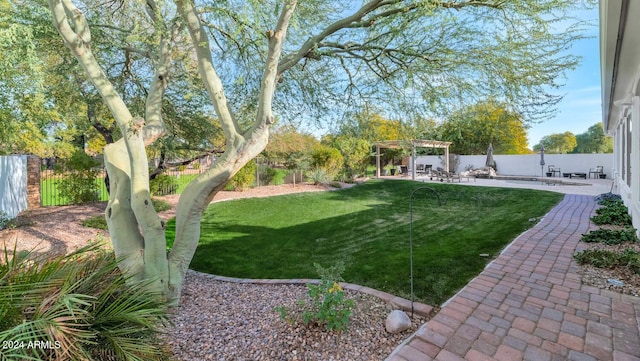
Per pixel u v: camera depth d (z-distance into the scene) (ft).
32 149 44.27
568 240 18.02
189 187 11.66
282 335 8.98
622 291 11.25
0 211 21.31
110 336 5.75
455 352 8.00
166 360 6.70
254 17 10.99
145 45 15.26
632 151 19.95
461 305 10.47
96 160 33.40
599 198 32.07
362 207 33.17
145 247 10.62
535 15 12.37
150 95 12.53
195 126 25.54
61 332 4.97
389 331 9.07
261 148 11.43
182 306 11.18
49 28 13.29
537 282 12.23
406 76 15.79
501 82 13.94
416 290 11.95
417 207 32.76
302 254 17.76
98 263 7.21
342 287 12.35
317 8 16.15
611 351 7.89
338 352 8.18
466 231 21.56
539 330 8.91
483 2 12.94
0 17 11.37
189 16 10.52
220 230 23.84
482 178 65.31
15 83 16.97
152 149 25.80
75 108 22.41
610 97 21.79
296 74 19.12
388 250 17.81
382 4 13.97
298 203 35.78
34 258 6.57
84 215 26.37
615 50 12.66
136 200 10.48
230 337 8.98
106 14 16.38
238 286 13.23
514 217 25.58
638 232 18.10
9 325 5.10
